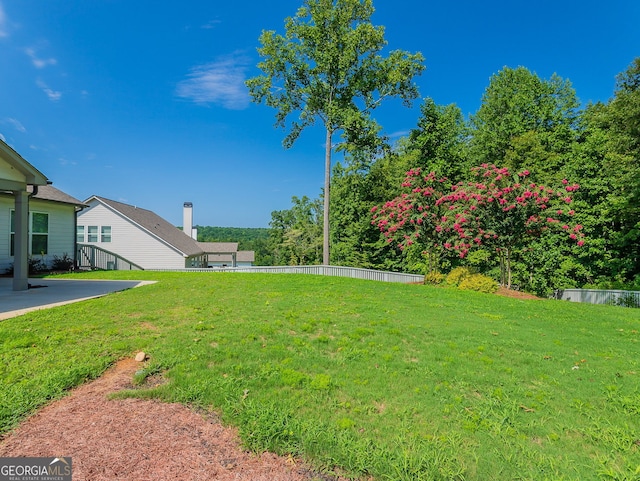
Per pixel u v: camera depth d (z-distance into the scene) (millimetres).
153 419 2594
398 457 2207
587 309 8414
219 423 2580
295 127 19750
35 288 8859
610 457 2285
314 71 18406
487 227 11609
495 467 2148
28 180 8523
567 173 16828
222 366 3553
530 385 3420
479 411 2838
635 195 14312
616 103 15773
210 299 7352
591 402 3068
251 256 50844
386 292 9266
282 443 2322
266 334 4742
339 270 17719
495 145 22250
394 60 18359
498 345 4688
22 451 2182
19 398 2756
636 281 15117
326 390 3109
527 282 17484
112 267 18422
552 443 2434
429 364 3846
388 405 2910
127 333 4641
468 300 8594
